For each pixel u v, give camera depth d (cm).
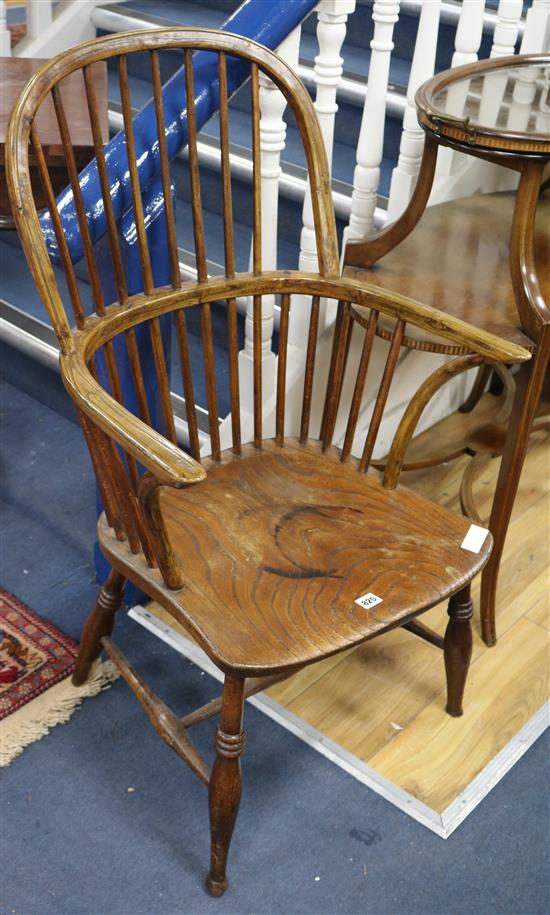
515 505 240
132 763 170
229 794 140
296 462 168
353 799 167
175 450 115
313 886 153
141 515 145
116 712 180
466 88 181
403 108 243
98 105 181
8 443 246
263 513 155
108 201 143
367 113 193
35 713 176
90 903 148
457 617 168
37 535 219
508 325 167
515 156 154
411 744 177
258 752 174
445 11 255
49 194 136
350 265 186
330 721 181
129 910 148
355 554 147
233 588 140
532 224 160
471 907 151
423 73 197
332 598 139
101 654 190
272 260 192
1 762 168
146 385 181
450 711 182
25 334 240
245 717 181
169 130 158
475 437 225
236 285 158
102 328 143
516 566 221
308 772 171
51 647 190
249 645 130
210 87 162
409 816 165
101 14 299
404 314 154
